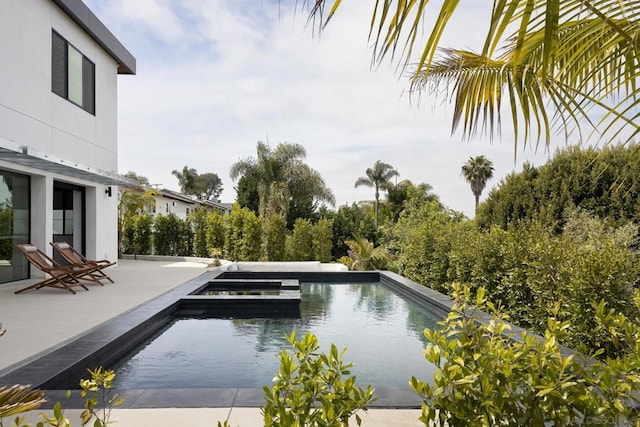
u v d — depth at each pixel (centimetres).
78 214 1231
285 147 2598
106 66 1288
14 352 437
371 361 509
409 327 690
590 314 451
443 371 181
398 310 835
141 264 1513
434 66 309
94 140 1211
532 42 264
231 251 1741
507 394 172
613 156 1338
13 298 767
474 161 3244
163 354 528
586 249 540
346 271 1304
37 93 941
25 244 919
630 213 1269
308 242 1797
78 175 1083
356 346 575
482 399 171
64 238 1233
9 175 919
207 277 1099
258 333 638
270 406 175
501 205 1723
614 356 434
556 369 174
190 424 270
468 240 862
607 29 231
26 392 156
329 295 1034
